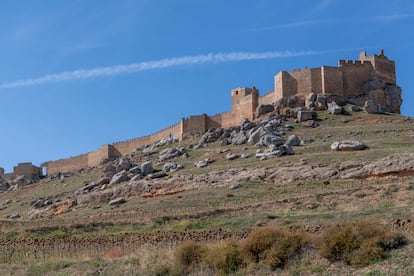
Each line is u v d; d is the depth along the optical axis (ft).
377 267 97.30
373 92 315.58
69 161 409.90
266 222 143.02
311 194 175.01
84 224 167.22
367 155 211.61
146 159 310.65
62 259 130.52
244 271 106.11
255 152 255.29
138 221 168.66
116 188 236.63
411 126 273.13
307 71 317.01
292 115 305.53
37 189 337.93
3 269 126.00
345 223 115.65
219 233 136.56
